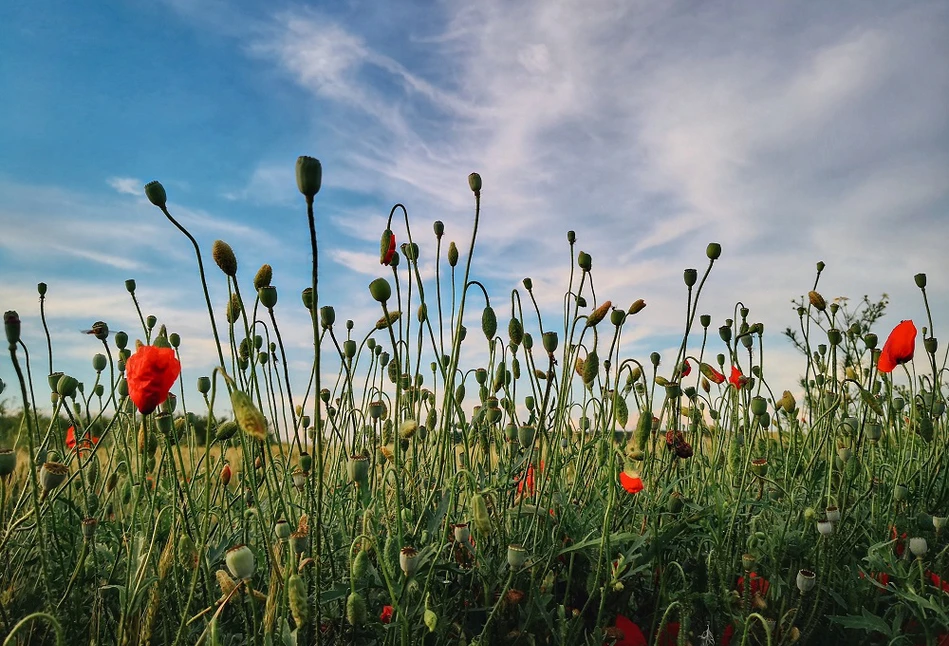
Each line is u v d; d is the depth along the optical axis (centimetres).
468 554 43
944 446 55
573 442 58
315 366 33
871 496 53
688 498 50
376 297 38
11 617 41
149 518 39
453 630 40
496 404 51
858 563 46
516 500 50
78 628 41
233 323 41
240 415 28
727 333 60
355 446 56
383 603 39
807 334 65
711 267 48
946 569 45
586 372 44
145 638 35
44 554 35
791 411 57
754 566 44
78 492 54
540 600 37
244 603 41
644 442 38
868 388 60
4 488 38
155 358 33
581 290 51
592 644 38
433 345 50
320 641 35
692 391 59
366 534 35
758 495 54
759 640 39
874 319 81
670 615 41
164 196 34
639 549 43
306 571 40
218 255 36
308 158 29
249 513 45
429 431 53
